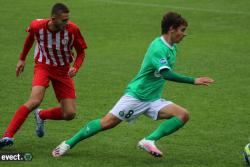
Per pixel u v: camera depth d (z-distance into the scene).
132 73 27.42
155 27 38.06
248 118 20.69
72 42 16.81
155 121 20.03
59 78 17.11
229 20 40.41
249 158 15.76
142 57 30.72
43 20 16.64
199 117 20.72
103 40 34.62
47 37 16.56
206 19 40.59
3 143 16.02
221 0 46.50
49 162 15.77
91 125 15.98
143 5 44.38
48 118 17.64
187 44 34.03
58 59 16.86
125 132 18.81
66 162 15.80
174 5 44.59
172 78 15.22
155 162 16.03
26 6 42.88
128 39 34.94
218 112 21.41
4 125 19.33
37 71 16.92
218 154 16.86
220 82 25.98
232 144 17.83
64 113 17.36
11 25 37.50
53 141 17.77
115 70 27.91
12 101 22.31
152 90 15.76
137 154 16.70
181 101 22.92
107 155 16.55
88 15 40.88
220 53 31.95
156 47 15.39
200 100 23.05
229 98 23.38
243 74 27.55
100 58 30.34
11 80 25.48
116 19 39.88
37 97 16.47
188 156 16.62
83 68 28.09
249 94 24.00
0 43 33.19
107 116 15.94
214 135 18.69
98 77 26.45
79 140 16.20
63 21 16.17
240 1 46.09
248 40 35.19
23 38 34.53
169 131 15.67
